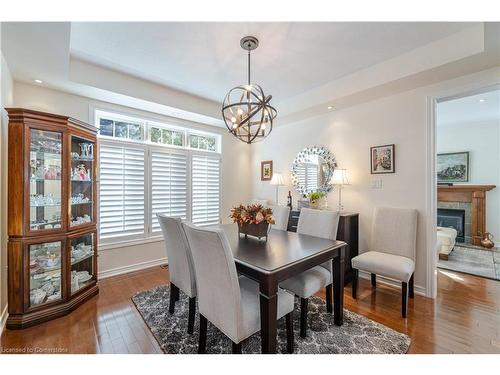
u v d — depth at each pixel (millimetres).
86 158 2742
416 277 2789
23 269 2104
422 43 2311
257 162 4910
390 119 3008
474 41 2059
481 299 2629
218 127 4543
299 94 3568
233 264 1441
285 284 2033
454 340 1912
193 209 4188
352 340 1901
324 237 2482
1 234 2076
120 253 3355
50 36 1824
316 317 2258
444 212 5375
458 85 2498
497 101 3865
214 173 4488
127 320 2205
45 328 2084
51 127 2264
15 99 2578
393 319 2223
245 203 4996
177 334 1979
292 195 4234
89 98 3074
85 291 2574
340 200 3492
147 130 3656
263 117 2055
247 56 2527
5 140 2178
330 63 2686
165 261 3803
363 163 3266
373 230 2967
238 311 1449
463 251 4539
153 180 3695
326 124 3699
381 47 2371
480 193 4918
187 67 2791
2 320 2018
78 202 2660
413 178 2822
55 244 2322
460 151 5297
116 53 2490
